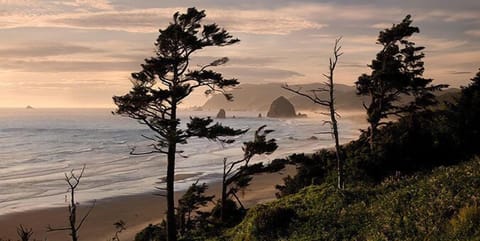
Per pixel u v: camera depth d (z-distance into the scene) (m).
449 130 27.19
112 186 64.88
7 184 67.50
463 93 29.72
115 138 164.50
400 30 36.28
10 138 163.75
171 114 28.09
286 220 20.42
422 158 26.34
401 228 15.67
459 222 13.73
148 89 27.45
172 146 27.84
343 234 17.53
